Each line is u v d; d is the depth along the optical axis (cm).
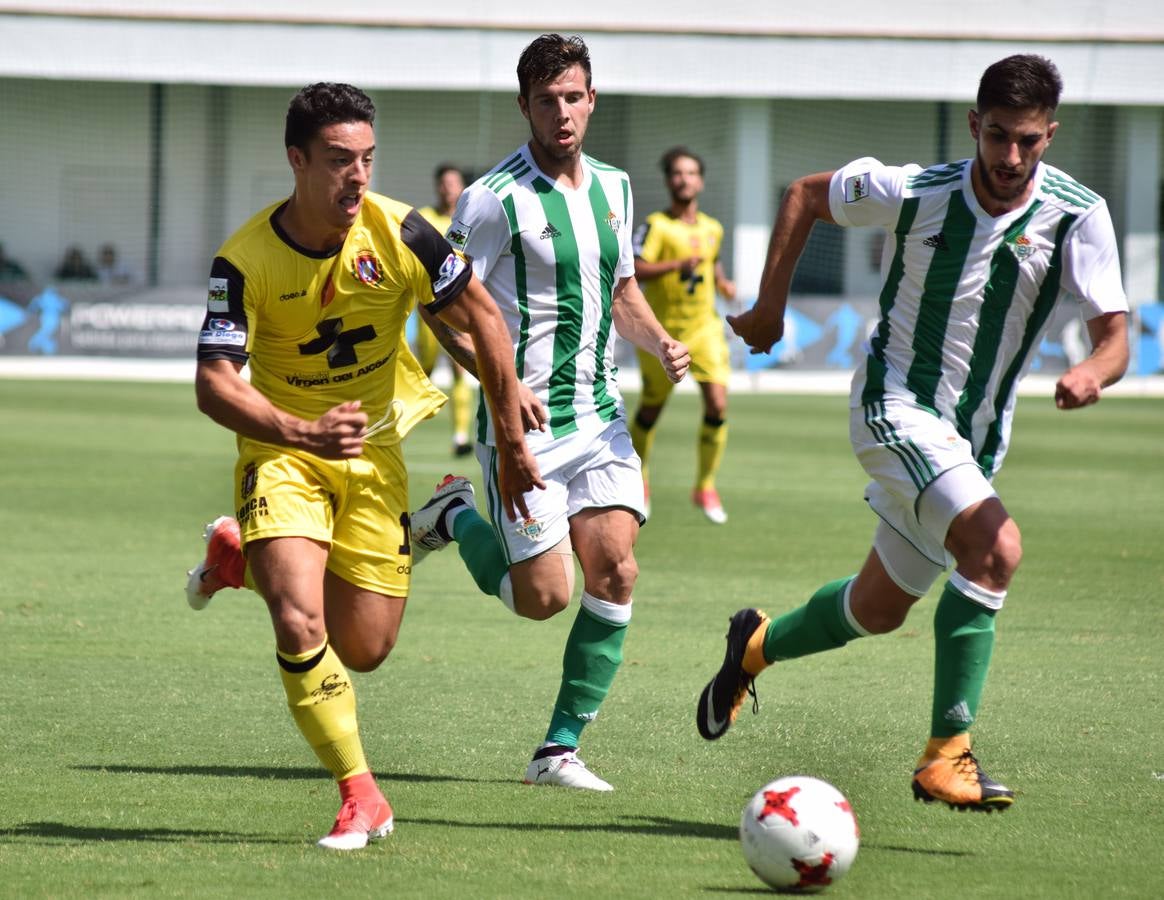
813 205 1435
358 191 1218
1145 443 5441
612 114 9988
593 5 9544
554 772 1424
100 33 9381
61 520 3158
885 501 1412
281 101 9994
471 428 5769
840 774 1460
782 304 1475
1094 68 9512
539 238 1544
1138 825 1279
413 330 7450
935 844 1224
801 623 1484
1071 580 2623
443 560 2867
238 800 1341
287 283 1264
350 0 9538
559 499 1537
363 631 1374
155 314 8231
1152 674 1909
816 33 9525
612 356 1616
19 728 1595
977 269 1366
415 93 10006
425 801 1356
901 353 1413
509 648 2066
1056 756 1515
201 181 10006
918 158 10131
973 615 1262
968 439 1423
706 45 9531
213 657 1969
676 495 3859
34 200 9888
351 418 1181
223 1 9475
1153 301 9800
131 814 1290
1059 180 1368
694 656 2019
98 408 6044
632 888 1095
